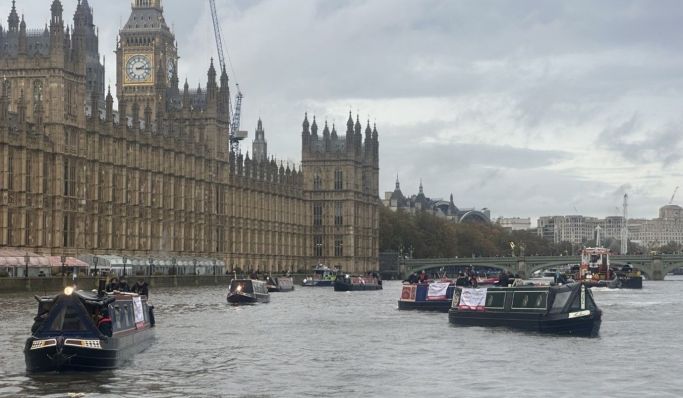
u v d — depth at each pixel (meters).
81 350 67.50
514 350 85.75
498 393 64.00
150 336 85.69
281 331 101.94
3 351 77.56
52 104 185.38
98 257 192.75
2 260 161.38
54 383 64.50
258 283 156.62
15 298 134.38
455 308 112.31
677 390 65.69
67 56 188.25
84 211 193.00
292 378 69.38
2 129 171.25
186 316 119.62
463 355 82.19
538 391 64.88
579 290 99.75
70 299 68.12
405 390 64.94
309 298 179.50
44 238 182.00
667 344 91.75
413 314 130.25
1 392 61.59
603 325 114.69
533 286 103.31
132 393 62.34
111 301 73.12
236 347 86.31
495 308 106.81
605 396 63.34
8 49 197.12
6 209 172.62
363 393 63.78
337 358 79.94
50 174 184.00
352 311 136.38
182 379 68.00
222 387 65.31
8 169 173.25
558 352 84.56
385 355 81.94
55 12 186.75
